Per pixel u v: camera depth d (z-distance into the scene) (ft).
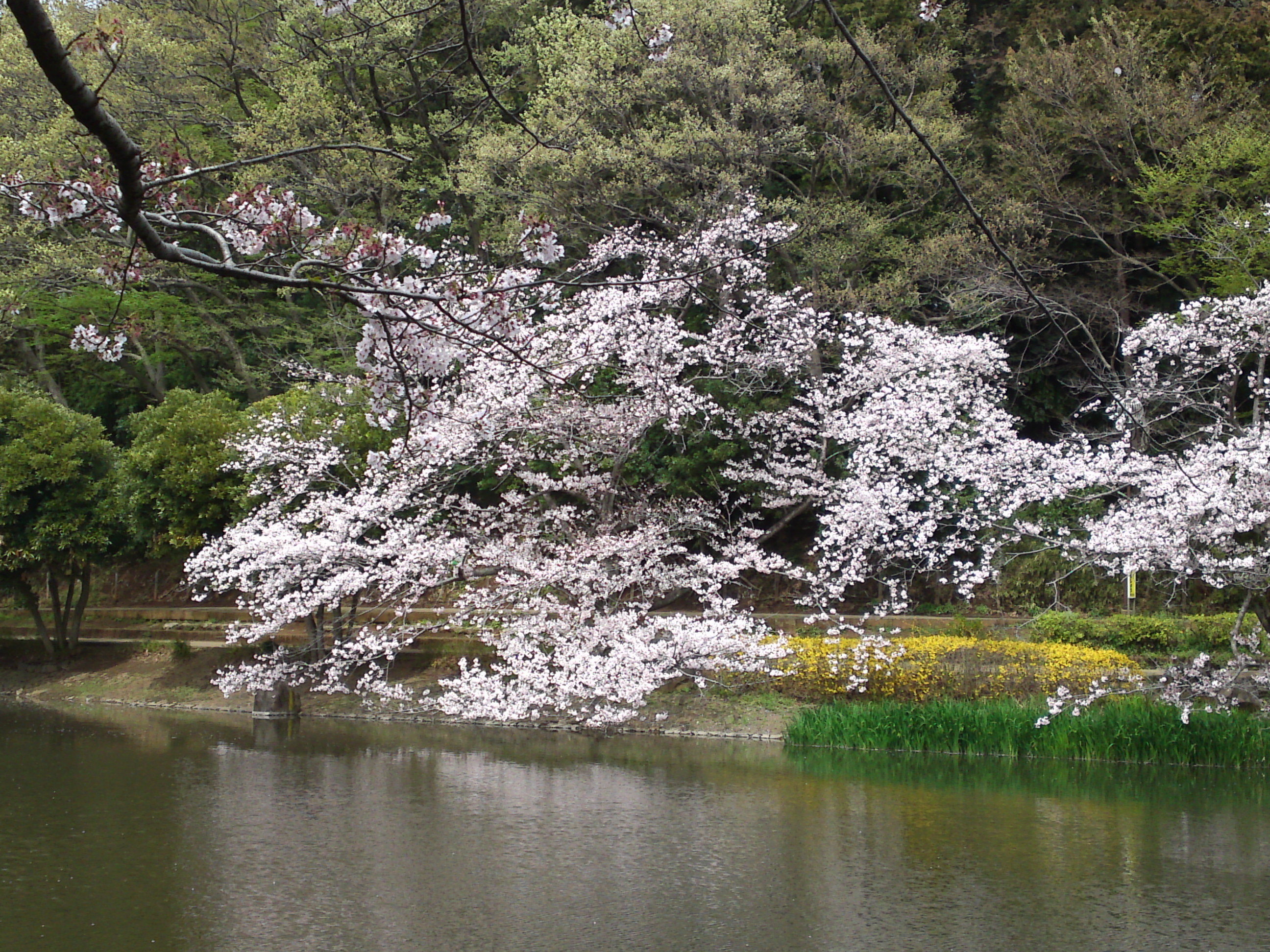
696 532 65.10
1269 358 58.23
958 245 62.59
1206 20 67.05
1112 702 48.52
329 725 59.00
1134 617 56.59
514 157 65.62
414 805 41.01
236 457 63.21
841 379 60.23
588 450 56.54
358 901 30.27
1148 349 51.80
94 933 27.50
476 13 77.92
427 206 81.87
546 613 54.95
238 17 86.94
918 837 36.47
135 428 73.05
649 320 54.03
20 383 82.38
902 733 49.47
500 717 51.88
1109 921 28.45
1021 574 64.49
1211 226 58.13
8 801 41.52
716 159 64.90
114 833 37.06
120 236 44.29
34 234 77.00
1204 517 41.91
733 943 27.17
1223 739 45.06
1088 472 45.93
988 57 76.74
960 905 29.81
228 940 27.09
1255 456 39.58
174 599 95.35
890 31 72.18
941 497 53.93
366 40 69.77
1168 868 33.06
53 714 64.80
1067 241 70.64
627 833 37.06
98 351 19.57
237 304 86.58
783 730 52.90
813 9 74.64
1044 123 66.49
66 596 100.42
